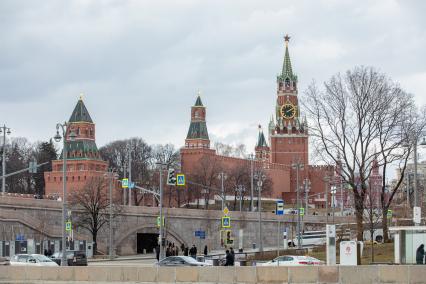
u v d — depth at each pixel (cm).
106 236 15462
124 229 15650
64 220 8619
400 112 12375
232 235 17888
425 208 16988
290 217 19612
